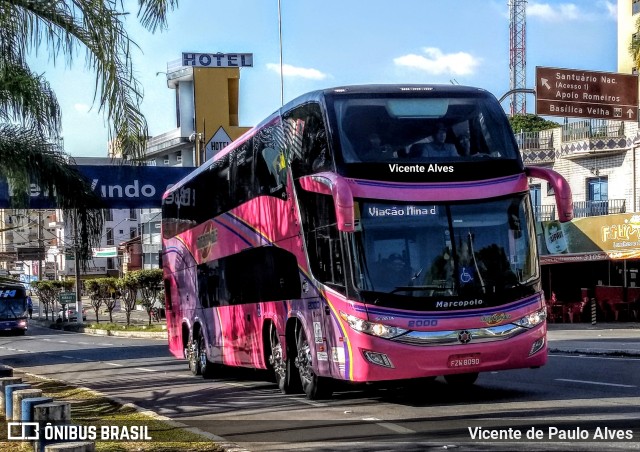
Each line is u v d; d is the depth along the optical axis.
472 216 12.16
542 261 39.16
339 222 11.45
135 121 12.52
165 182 27.08
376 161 12.10
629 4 42.84
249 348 16.66
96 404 14.51
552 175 12.50
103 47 12.28
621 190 38.22
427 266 11.90
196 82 63.00
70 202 15.05
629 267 39.03
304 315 13.57
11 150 14.08
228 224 17.72
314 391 13.87
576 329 34.06
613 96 34.47
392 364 11.66
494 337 11.91
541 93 33.69
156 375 21.52
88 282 66.00
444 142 12.38
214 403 14.55
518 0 65.56
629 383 14.28
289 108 14.06
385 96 12.58
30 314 83.31
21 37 12.34
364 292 11.76
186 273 21.72
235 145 17.31
